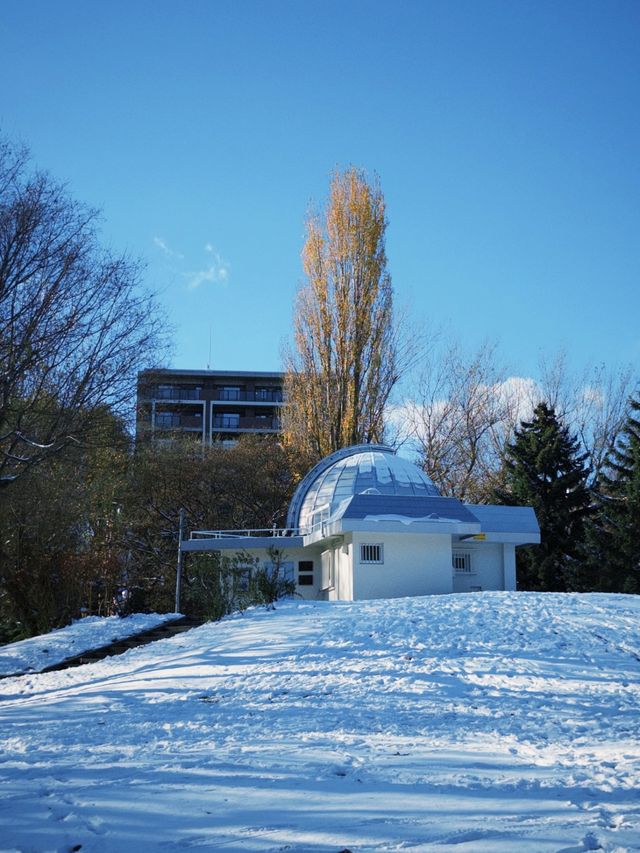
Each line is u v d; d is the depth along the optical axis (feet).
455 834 22.66
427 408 200.95
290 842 22.48
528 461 172.86
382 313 169.99
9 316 82.99
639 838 21.66
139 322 89.86
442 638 70.03
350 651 66.54
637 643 67.00
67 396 86.33
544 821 23.79
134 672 68.03
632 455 158.30
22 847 22.81
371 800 26.73
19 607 128.67
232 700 51.52
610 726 40.57
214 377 311.47
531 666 58.65
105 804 26.81
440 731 40.19
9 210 83.10
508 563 122.42
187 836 23.34
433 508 112.27
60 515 126.72
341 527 106.83
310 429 168.86
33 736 42.73
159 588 170.30
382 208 172.24
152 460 158.40
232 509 177.47
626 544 152.46
